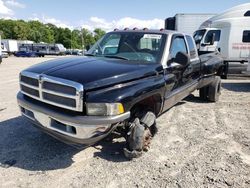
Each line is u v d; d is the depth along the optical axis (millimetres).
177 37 4977
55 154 3969
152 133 4211
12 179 3314
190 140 4605
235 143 4520
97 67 3645
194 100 7633
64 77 3303
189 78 5496
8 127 4996
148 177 3418
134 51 4547
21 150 4062
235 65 11945
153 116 3990
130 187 3203
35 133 4707
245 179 3414
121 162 3785
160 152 4109
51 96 3377
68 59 4219
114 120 3207
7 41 52594
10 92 8516
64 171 3521
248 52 11812
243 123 5570
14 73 14812
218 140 4633
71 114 3219
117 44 4816
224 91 9148
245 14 12148
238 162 3850
